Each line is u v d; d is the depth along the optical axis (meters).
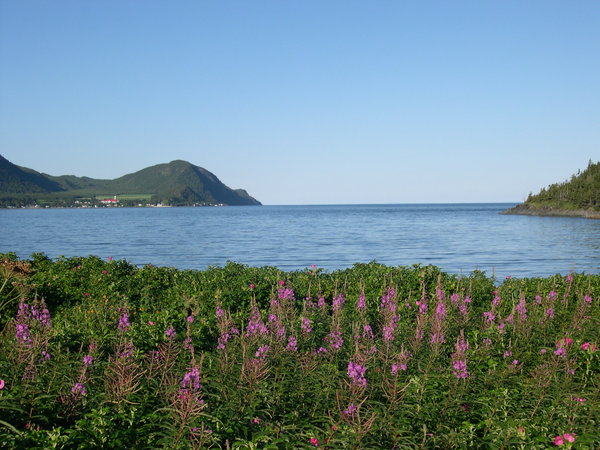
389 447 5.15
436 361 7.41
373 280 13.94
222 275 14.53
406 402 5.99
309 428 5.52
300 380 6.38
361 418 5.19
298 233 77.81
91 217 176.12
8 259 16.48
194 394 4.94
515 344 8.45
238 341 7.61
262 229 90.88
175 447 4.59
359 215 186.38
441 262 38.19
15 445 4.34
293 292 11.59
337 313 9.55
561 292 13.52
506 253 45.47
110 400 5.38
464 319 10.02
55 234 74.56
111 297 12.71
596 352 7.53
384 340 7.80
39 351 6.23
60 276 14.73
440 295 10.89
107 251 46.75
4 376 5.60
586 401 5.91
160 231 84.12
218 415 5.24
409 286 13.62
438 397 6.05
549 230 86.06
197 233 78.19
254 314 8.61
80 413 5.33
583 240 62.22
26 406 5.16
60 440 4.52
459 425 5.78
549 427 5.66
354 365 5.89
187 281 14.42
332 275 14.84
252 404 5.50
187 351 7.32
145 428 5.07
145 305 11.98
